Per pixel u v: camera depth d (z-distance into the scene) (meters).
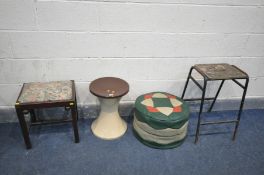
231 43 2.14
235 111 2.49
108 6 1.83
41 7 1.76
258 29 2.10
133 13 1.88
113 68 2.10
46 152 1.88
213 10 1.96
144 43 2.02
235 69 1.96
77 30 1.89
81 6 1.80
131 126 2.21
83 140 2.01
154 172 1.75
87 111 2.25
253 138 2.13
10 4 1.72
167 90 2.29
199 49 2.12
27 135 1.83
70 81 2.00
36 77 2.04
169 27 1.98
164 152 1.93
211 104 2.43
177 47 2.08
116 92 1.85
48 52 1.94
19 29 1.82
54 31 1.87
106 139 2.02
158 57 2.10
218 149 1.99
